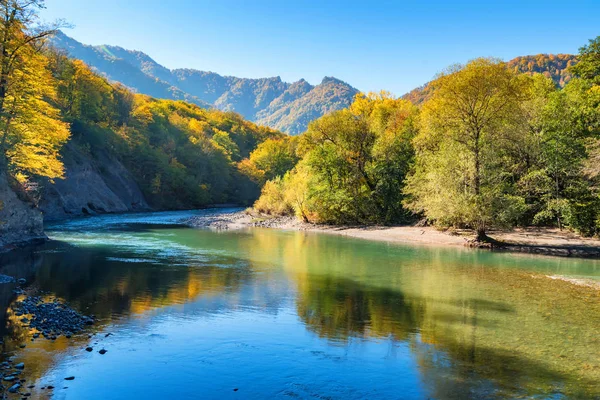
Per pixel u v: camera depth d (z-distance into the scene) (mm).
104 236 38969
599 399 8820
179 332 12977
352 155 56344
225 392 9047
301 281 21219
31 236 32656
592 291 19516
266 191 72625
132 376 9703
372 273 23750
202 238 39906
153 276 21484
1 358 10367
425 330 13562
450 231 42812
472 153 35906
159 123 119625
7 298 16062
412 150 53438
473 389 9305
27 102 33094
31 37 31484
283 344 12094
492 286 20500
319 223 56312
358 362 10828
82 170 71500
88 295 17219
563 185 41062
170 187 101812
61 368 9953
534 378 9883
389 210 53406
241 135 180500
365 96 78500
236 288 19328
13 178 33812
